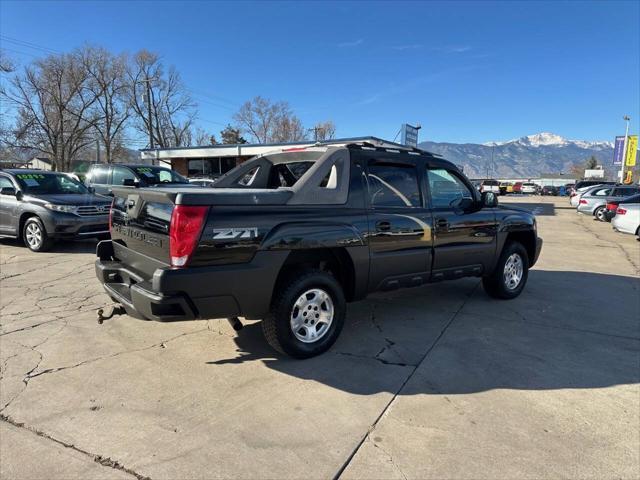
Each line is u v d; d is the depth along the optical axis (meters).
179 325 4.71
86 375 3.54
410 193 4.61
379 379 3.53
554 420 2.97
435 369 3.71
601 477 2.41
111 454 2.57
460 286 6.60
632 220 12.45
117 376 3.53
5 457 2.54
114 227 4.24
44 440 2.70
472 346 4.22
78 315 4.98
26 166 57.84
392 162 4.48
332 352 4.04
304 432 2.80
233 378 3.52
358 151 4.24
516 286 5.93
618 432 2.84
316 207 3.83
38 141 47.00
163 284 3.08
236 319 3.90
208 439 2.72
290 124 68.25
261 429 2.83
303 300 3.77
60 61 46.03
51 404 3.10
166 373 3.60
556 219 21.17
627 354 4.10
